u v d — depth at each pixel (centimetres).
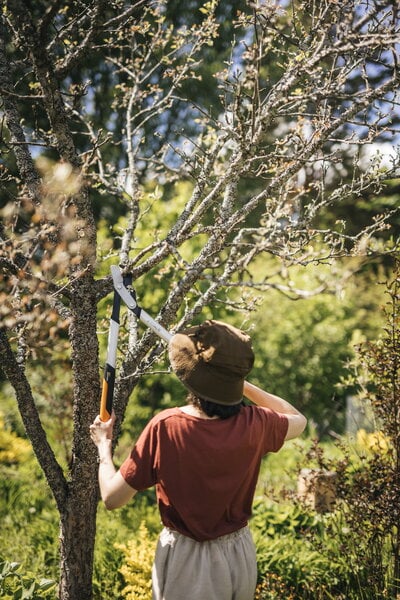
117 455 568
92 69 695
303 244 240
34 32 202
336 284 196
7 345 231
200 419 175
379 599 299
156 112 329
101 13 219
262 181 787
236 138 224
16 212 200
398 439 299
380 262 816
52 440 581
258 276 778
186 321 260
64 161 221
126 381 251
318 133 236
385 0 188
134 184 308
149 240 538
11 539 409
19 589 255
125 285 206
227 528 181
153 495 504
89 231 233
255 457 181
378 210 927
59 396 556
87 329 237
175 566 178
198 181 266
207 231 239
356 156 270
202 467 172
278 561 336
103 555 366
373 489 303
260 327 826
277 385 819
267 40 222
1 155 259
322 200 267
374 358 309
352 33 194
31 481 526
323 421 798
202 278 241
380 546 308
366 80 226
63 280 256
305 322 823
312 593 318
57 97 218
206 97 875
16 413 696
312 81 250
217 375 174
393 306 300
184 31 326
